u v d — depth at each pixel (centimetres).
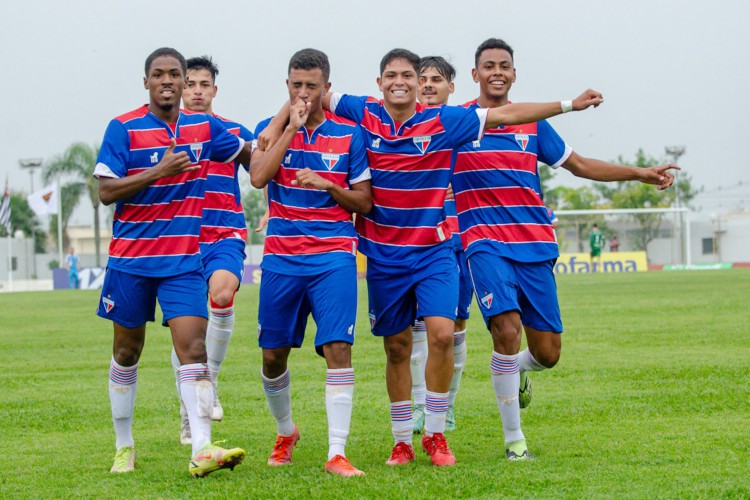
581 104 602
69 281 4709
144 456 632
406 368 606
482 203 638
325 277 580
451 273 604
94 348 1372
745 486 490
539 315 639
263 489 513
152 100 587
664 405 759
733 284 2672
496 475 535
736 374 911
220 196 756
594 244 4534
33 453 642
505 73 657
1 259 6762
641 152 7031
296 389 907
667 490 486
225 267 739
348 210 593
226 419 763
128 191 557
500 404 603
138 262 580
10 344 1439
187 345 573
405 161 596
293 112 571
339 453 560
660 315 1656
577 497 477
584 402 785
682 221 5766
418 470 560
